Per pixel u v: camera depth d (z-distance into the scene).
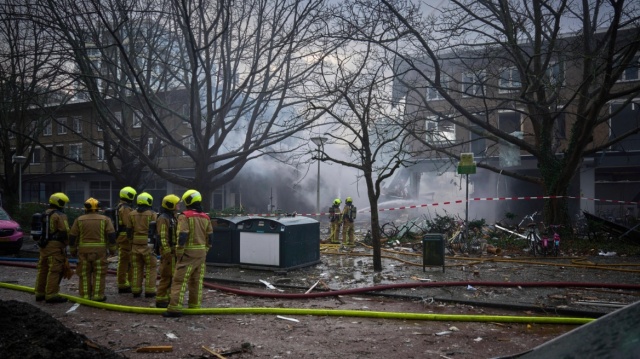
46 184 43.94
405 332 6.21
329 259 13.26
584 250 14.55
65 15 18.17
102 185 40.94
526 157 26.64
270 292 9.02
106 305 7.50
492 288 8.89
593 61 15.97
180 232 7.03
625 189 25.83
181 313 7.07
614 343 1.60
